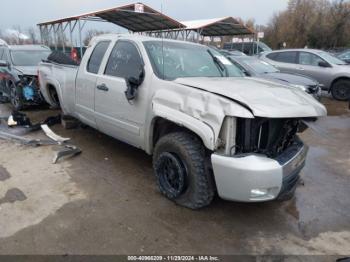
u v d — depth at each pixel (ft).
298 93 11.63
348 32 152.15
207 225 10.68
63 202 11.82
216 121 9.85
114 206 11.62
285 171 10.05
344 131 23.39
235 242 9.91
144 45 13.58
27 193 12.44
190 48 15.33
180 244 9.70
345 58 53.21
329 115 28.99
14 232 10.03
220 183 10.04
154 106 11.78
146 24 69.26
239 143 10.14
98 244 9.57
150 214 11.17
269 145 10.43
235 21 76.43
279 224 10.94
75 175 14.11
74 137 19.44
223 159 9.77
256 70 28.22
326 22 157.58
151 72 12.61
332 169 15.98
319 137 21.58
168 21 65.05
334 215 11.64
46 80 20.89
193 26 74.23
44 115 25.61
